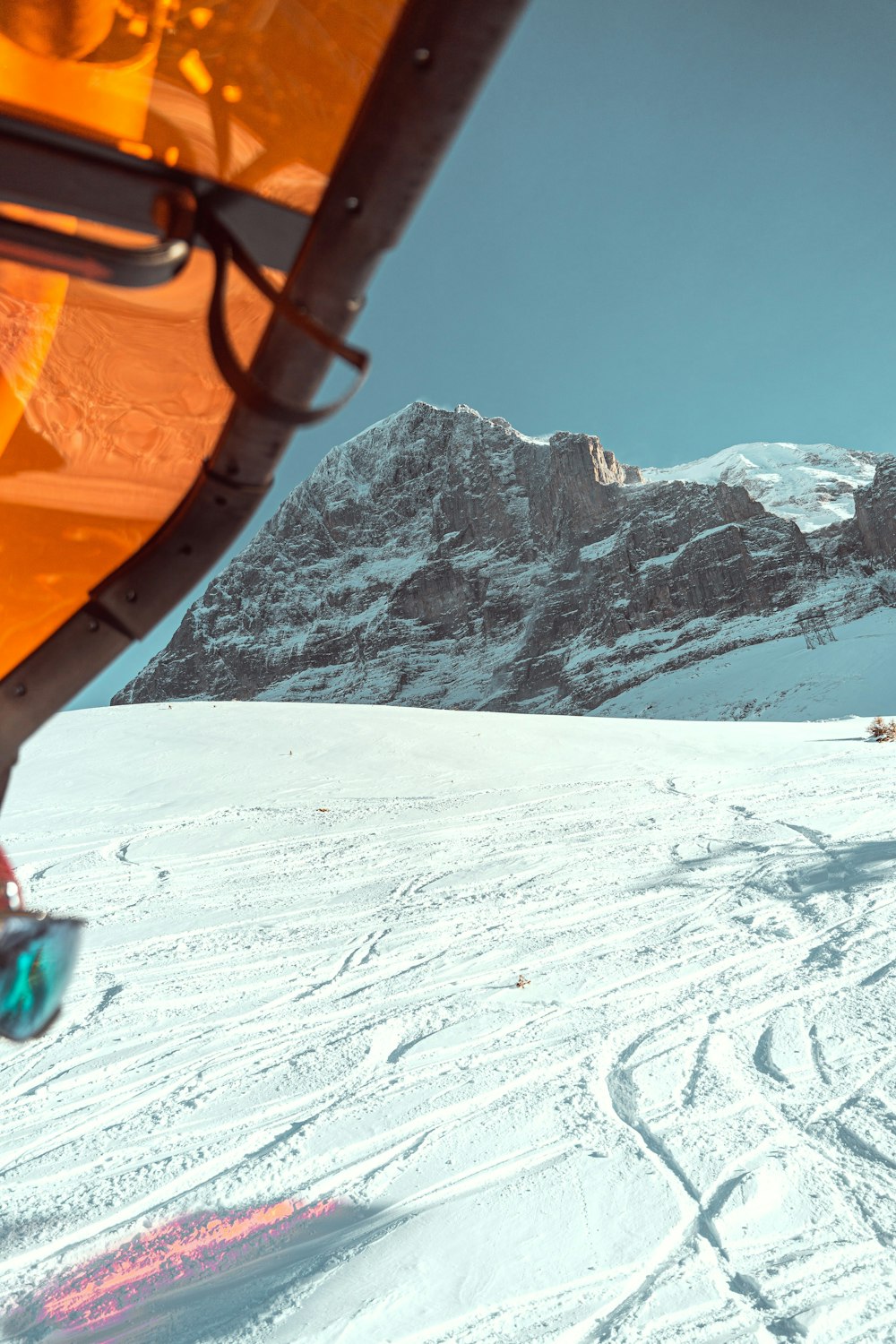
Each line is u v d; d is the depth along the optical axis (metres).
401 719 22.34
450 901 8.41
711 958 5.79
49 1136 4.05
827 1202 2.79
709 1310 2.30
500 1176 3.16
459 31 0.60
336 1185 3.25
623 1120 3.54
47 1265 2.87
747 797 13.16
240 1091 4.38
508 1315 2.34
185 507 0.97
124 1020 5.75
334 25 0.69
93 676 1.05
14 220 0.63
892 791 12.30
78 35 0.67
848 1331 2.19
